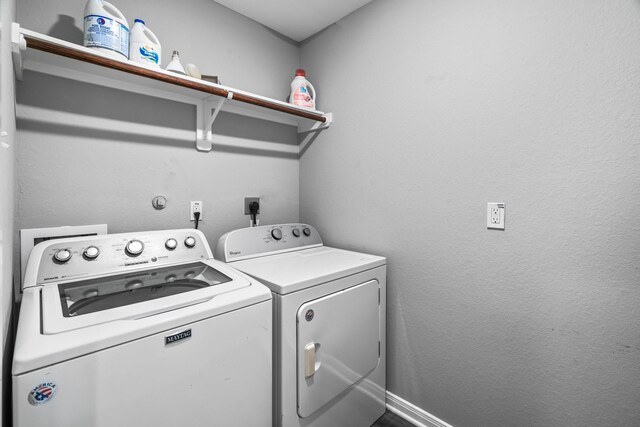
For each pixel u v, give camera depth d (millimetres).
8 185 848
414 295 1644
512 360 1316
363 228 1881
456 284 1480
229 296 1021
